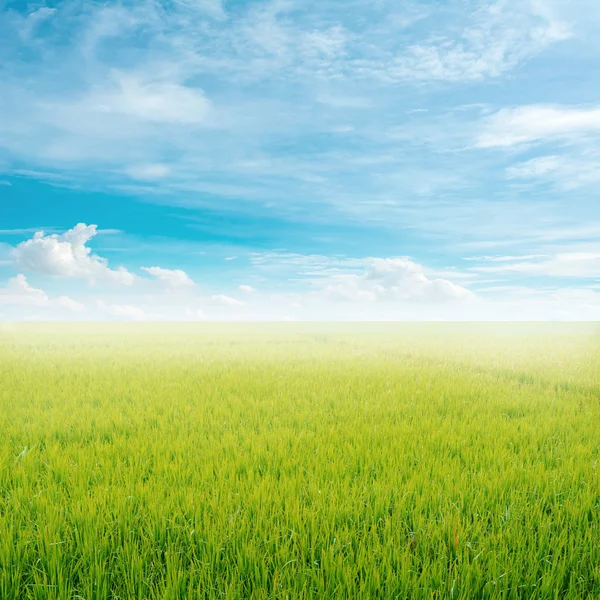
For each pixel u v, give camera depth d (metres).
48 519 3.69
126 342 23.23
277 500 4.04
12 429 6.33
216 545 3.36
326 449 5.47
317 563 3.27
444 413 7.76
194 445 5.65
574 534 3.63
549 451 5.51
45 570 3.21
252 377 11.08
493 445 5.78
